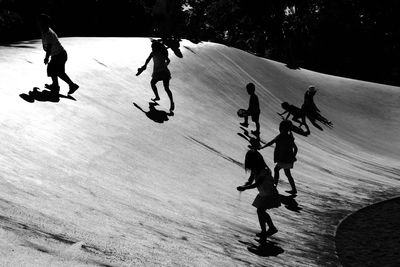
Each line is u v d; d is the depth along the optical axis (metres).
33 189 4.96
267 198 6.77
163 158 9.18
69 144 7.33
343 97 31.23
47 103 8.64
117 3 29.28
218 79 20.20
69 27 27.83
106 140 8.43
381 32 62.09
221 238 6.10
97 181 6.33
